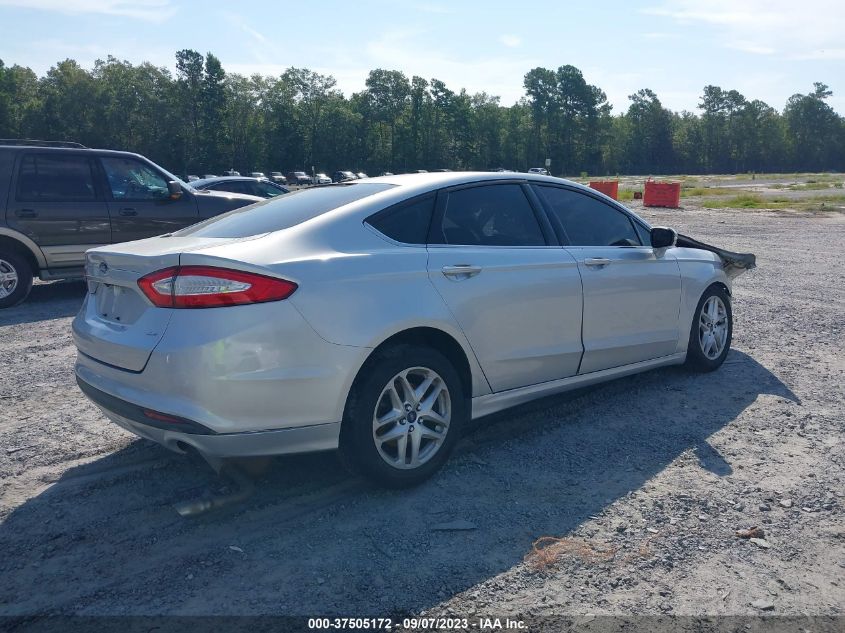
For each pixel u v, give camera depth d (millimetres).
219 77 107625
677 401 5164
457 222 4121
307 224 3678
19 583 2953
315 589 2902
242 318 3199
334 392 3406
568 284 4457
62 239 8625
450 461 4141
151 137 104062
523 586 2926
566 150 152125
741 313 8172
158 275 3301
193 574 3010
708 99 173375
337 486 3816
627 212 5242
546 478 3914
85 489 3793
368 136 127062
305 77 124375
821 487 3809
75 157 8789
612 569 3049
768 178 100062
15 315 8102
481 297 3984
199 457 4180
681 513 3525
